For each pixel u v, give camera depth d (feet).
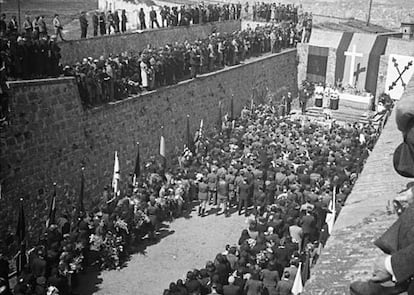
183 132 123.44
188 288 61.93
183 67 124.77
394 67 164.45
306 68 182.60
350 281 14.67
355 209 19.74
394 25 208.03
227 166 100.63
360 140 123.65
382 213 18.85
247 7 197.47
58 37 108.06
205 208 99.09
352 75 175.42
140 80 109.29
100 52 112.88
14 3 144.77
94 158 94.02
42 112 81.61
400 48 169.89
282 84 176.65
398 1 206.39
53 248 68.33
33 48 85.25
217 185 99.60
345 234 17.51
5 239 75.77
